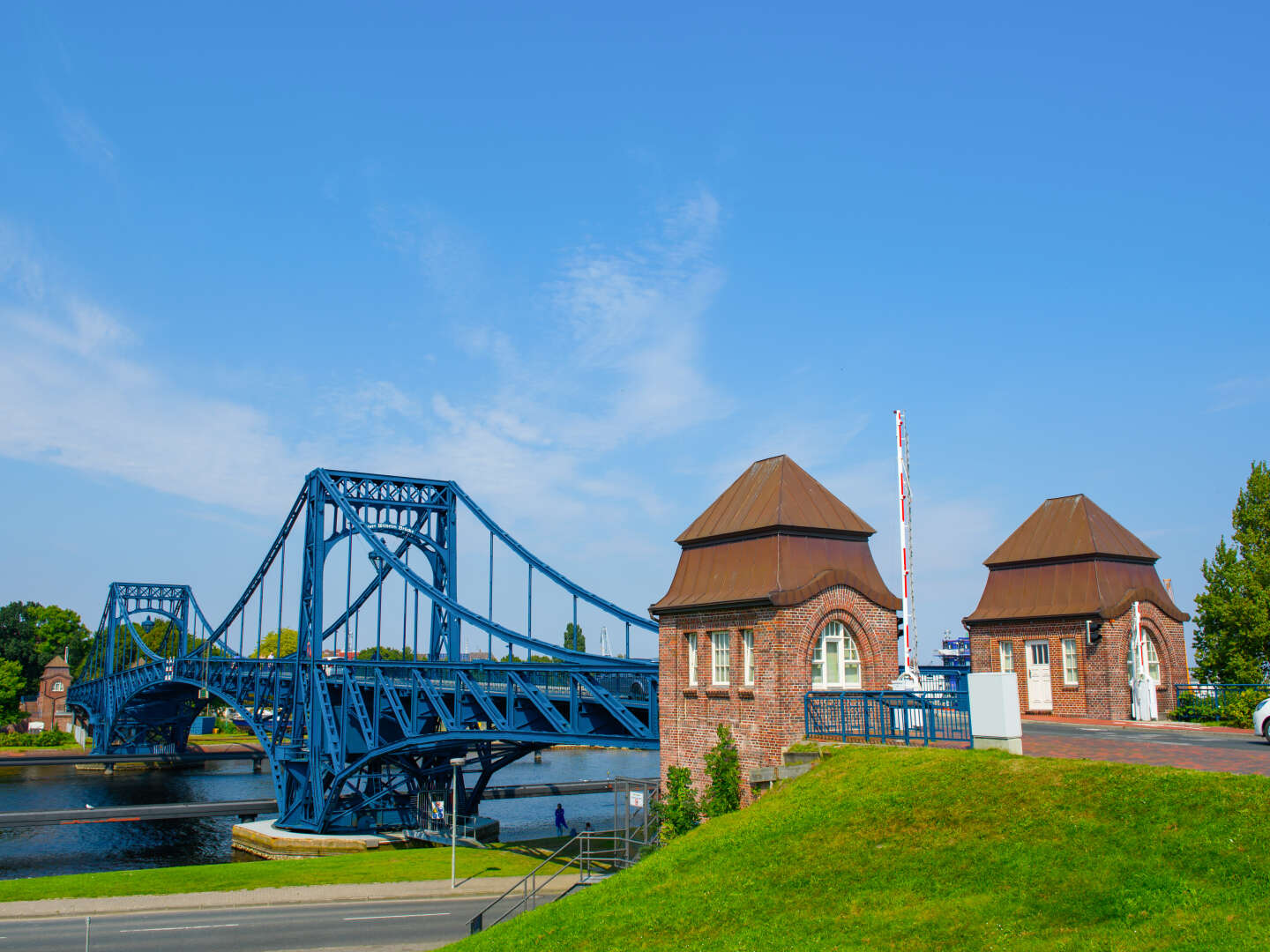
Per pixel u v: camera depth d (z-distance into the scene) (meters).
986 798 19.80
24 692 162.50
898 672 31.50
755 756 29.73
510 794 89.50
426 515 73.19
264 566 83.69
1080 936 14.62
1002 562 43.31
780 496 31.81
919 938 16.05
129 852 65.25
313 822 64.56
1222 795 17.06
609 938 19.70
